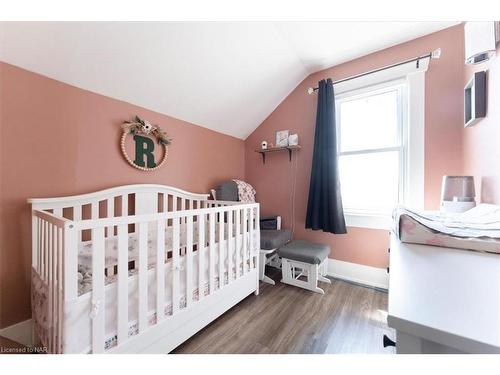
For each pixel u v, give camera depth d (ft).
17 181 4.49
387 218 7.05
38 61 4.54
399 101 7.02
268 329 5.03
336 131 8.07
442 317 1.29
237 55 6.51
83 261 4.73
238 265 5.95
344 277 7.81
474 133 5.08
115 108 6.00
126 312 3.54
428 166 6.39
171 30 5.12
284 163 9.38
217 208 5.28
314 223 7.83
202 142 8.64
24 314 4.58
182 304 4.52
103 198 5.53
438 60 6.27
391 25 6.03
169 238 6.72
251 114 9.33
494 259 1.97
